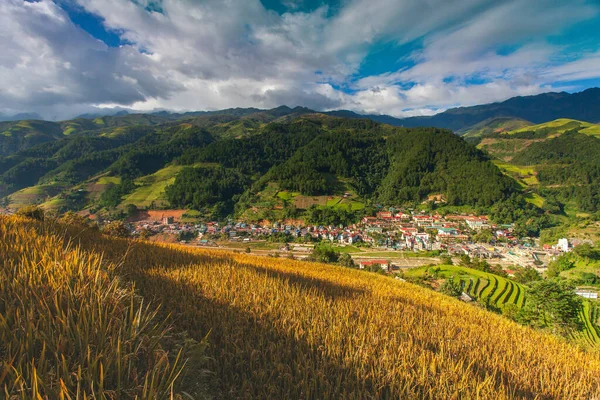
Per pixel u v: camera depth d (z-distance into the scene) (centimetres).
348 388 371
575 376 608
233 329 464
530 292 2133
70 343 199
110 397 173
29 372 161
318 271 1995
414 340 595
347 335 529
